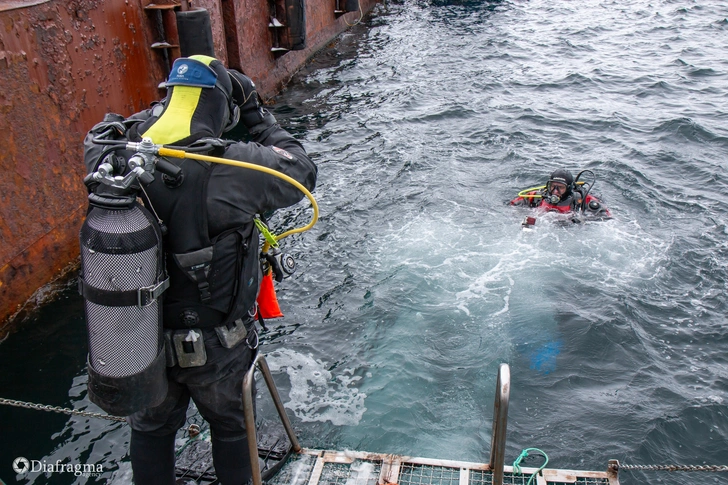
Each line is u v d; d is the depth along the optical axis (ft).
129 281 6.50
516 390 15.51
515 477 9.80
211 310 7.30
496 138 34.32
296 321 18.74
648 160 31.14
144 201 6.81
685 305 19.22
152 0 29.40
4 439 14.43
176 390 7.92
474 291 19.72
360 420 14.65
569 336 17.52
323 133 35.53
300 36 43.29
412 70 49.16
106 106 25.07
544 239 23.09
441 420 14.61
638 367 16.47
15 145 19.29
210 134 7.19
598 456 13.66
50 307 19.98
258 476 8.21
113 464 13.70
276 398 9.63
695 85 43.78
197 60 7.36
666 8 71.41
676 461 13.69
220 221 6.93
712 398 15.43
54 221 21.25
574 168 30.22
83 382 16.46
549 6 74.84
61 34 21.86
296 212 25.77
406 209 25.96
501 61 51.47
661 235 23.67
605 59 51.34
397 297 19.56
